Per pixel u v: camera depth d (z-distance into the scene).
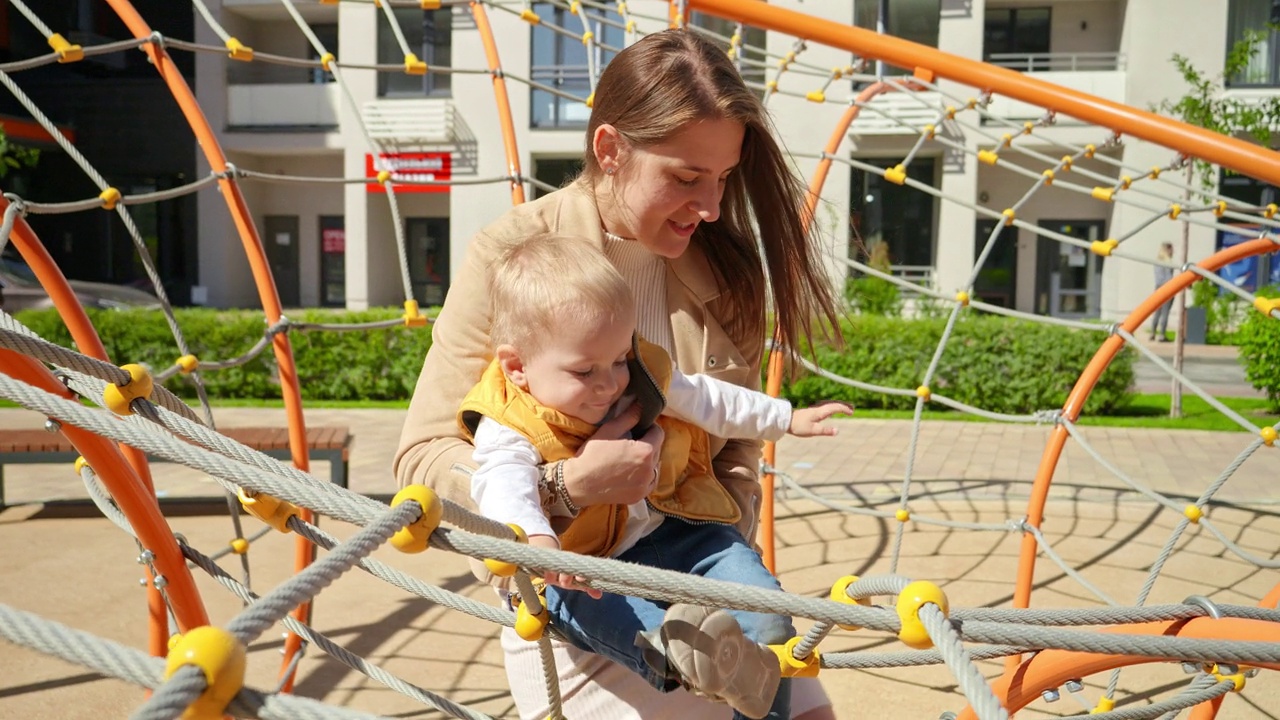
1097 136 18.05
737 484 1.89
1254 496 6.14
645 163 1.65
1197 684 2.11
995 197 20.09
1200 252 18.19
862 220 19.64
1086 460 7.31
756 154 1.85
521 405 1.59
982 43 18.03
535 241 1.66
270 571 4.76
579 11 4.36
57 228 23.41
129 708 3.22
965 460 7.36
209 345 10.80
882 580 1.19
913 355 10.19
